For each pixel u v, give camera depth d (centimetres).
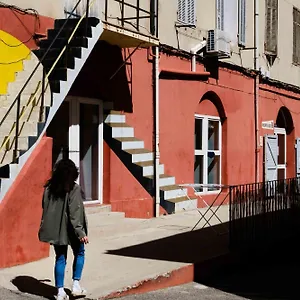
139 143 1298
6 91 1046
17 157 870
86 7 1087
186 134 1481
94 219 1130
